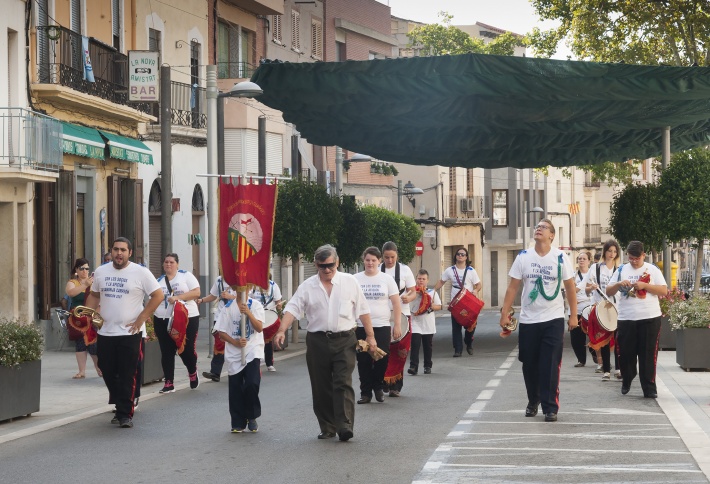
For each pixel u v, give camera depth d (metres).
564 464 11.59
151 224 40.12
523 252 15.06
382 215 54.78
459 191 82.69
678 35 43.69
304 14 56.94
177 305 19.19
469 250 85.00
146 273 15.17
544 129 32.56
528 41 48.25
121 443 13.56
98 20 34.91
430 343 22.72
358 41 63.97
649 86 29.81
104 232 34.75
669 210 33.91
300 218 34.00
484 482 10.66
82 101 31.70
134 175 37.53
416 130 34.00
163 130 27.41
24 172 27.38
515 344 32.84
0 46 27.94
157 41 40.50
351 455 12.34
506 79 29.33
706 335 21.80
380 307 17.11
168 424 15.30
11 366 15.55
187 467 11.77
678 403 16.62
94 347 22.16
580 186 105.38
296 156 49.06
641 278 17.30
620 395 17.88
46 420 15.89
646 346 17.34
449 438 13.51
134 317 15.16
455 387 19.86
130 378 15.12
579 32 45.22
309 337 13.63
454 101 30.11
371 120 32.06
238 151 45.59
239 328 14.37
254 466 11.76
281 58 53.53
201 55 44.09
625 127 32.69
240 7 48.09
